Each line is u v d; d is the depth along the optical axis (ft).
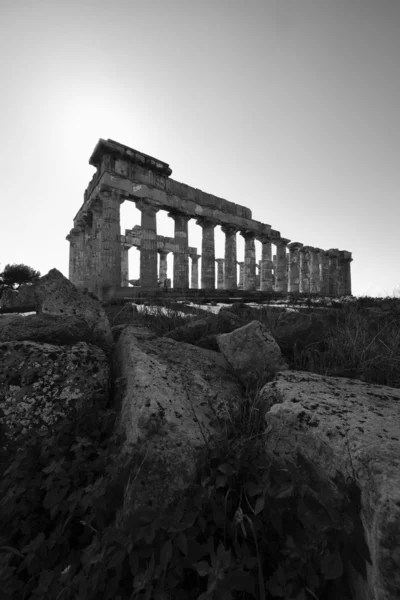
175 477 4.71
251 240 76.28
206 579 3.99
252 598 3.69
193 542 3.77
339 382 7.08
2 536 4.75
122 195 49.96
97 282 49.83
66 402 6.62
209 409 6.30
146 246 53.26
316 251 98.84
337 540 3.60
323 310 14.21
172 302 22.97
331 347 9.96
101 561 3.73
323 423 4.54
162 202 55.16
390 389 6.79
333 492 3.92
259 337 8.13
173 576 3.59
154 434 5.01
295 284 94.48
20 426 6.20
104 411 6.83
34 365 6.79
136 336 9.07
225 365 8.57
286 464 4.28
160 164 54.49
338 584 3.48
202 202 62.75
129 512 4.36
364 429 4.32
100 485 4.63
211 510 4.34
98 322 10.11
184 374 7.29
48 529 5.01
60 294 10.15
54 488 4.90
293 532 3.94
